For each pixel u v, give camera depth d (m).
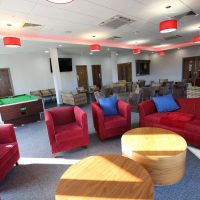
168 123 2.92
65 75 10.05
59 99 7.59
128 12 3.82
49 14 3.58
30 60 8.71
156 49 10.82
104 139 3.41
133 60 12.02
